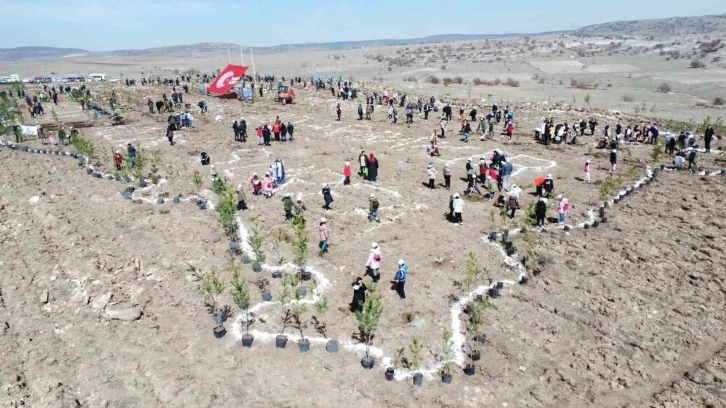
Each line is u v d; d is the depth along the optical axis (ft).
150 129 155.33
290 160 121.08
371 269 64.59
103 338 53.72
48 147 129.90
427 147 126.82
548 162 120.16
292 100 202.39
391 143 138.92
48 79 329.93
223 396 45.65
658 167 111.34
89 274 63.87
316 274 66.74
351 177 108.06
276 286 63.62
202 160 115.75
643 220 83.25
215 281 56.49
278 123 138.72
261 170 112.47
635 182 102.32
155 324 56.18
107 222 79.15
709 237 74.08
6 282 63.21
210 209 87.45
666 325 56.59
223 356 51.16
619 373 49.75
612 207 90.02
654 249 72.74
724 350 52.06
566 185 102.99
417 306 60.59
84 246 70.74
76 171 106.83
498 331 56.59
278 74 508.12
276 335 54.34
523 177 109.60
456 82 354.13
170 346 52.75
